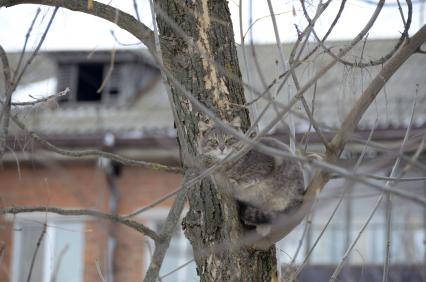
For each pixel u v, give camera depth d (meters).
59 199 18.23
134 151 17.69
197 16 7.43
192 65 7.30
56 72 21.55
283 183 7.14
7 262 17.50
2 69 8.09
